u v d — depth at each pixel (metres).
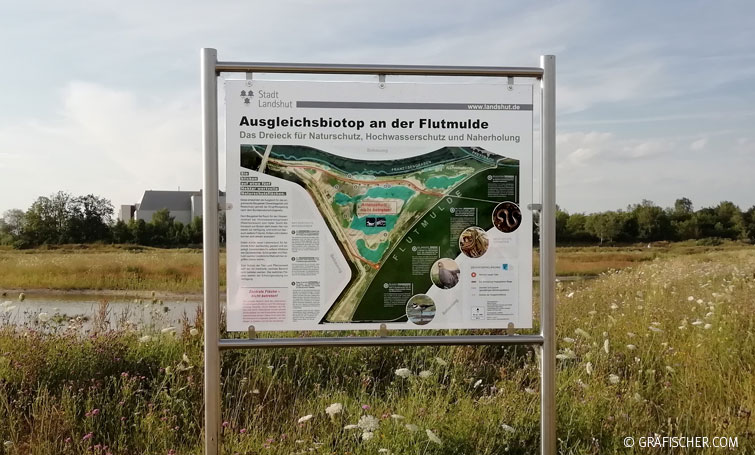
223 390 5.09
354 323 3.49
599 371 5.05
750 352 5.50
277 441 4.11
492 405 4.48
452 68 3.47
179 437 4.35
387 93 3.48
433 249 3.52
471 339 3.45
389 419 4.12
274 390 5.07
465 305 3.55
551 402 3.54
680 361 5.36
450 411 4.38
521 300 3.57
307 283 3.46
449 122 3.51
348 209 3.48
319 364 5.56
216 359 3.35
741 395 4.66
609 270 10.52
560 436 4.18
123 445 4.10
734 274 9.28
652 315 6.69
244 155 3.41
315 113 3.44
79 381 4.98
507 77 3.54
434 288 3.52
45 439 4.05
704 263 10.88
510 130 3.54
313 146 3.45
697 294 8.10
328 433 4.24
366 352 5.74
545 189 3.51
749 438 3.98
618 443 3.92
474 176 3.53
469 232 3.54
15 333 5.86
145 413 4.49
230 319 3.42
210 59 3.33
